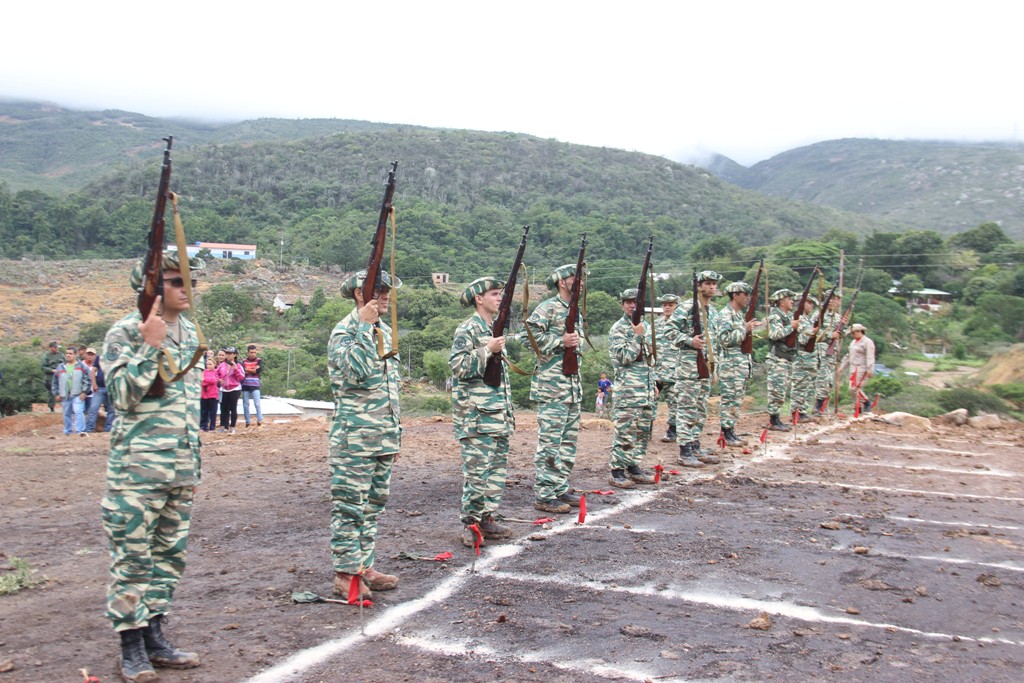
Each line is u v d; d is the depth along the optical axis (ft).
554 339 26.35
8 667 14.08
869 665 14.64
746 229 436.76
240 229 351.25
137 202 347.97
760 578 19.77
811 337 50.90
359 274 18.49
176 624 16.39
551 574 19.83
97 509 27.89
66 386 53.88
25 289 249.75
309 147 508.94
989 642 15.93
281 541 23.03
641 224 334.03
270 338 210.59
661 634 15.99
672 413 42.65
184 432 14.48
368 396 17.67
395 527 24.41
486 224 316.81
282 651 15.01
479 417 22.27
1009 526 25.82
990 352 142.82
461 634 15.93
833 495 30.09
